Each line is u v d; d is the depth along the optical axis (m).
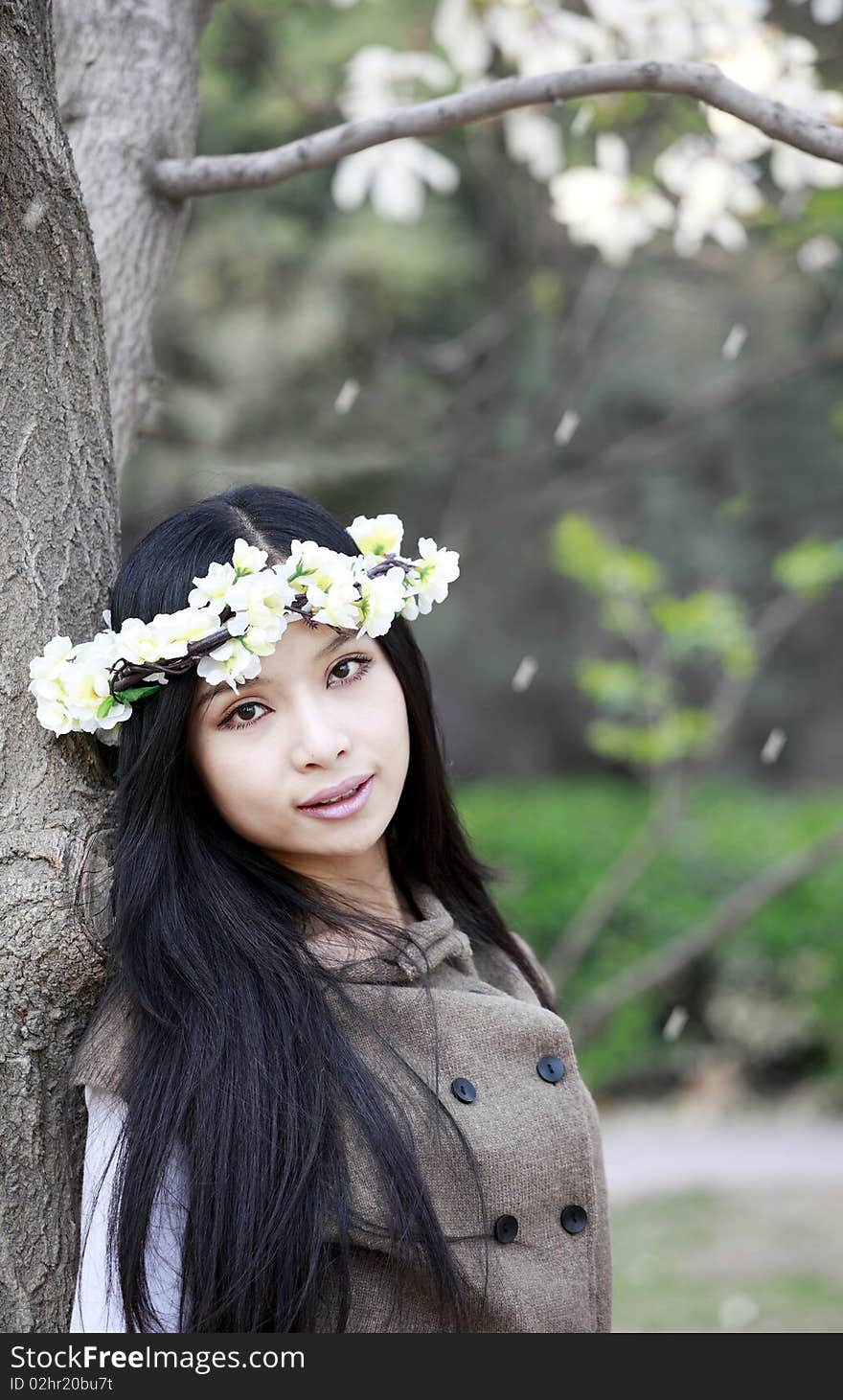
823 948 6.44
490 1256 1.42
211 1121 1.34
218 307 6.56
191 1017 1.39
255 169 1.83
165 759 1.45
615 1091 6.54
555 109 3.48
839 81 2.68
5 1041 1.42
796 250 3.84
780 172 2.70
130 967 1.42
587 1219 1.51
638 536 10.18
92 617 1.54
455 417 6.09
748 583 10.23
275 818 1.45
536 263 5.57
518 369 6.56
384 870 1.68
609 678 4.97
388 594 1.47
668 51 2.46
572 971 6.37
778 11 3.60
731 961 6.48
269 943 1.45
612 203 3.03
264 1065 1.37
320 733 1.43
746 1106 6.29
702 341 8.88
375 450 5.41
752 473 9.88
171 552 1.48
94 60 1.87
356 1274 1.41
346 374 6.72
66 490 1.52
